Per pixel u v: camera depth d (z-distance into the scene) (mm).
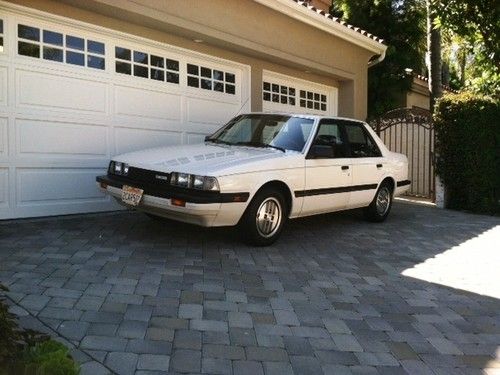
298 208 6691
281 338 3846
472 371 3535
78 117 7383
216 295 4602
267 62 10422
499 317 4559
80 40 7379
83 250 5680
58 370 2510
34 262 5141
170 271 5160
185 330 3838
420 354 3752
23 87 6801
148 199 5789
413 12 17641
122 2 7191
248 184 5887
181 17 8031
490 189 10781
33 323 3727
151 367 3262
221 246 6258
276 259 5922
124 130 7984
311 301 4664
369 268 5859
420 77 18328
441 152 11086
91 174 7594
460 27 12398
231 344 3678
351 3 17812
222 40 8805
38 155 7004
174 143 8750
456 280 5582
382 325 4238
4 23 6586
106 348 3453
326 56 11445
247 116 7734
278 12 9812
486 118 10578
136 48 8094
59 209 7277
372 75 17578
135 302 4281
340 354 3666
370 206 8375
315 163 6844
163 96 8523
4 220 6754
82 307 4090
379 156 8305
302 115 7395
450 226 8758
